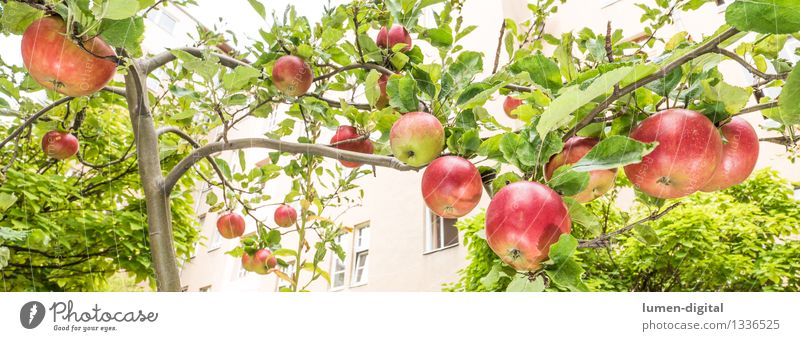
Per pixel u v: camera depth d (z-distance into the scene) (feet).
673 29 20.13
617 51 6.99
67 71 3.22
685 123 2.71
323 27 6.39
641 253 12.40
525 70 3.41
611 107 3.31
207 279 30.60
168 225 5.40
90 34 3.21
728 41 2.67
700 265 11.73
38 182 10.66
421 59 5.90
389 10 5.90
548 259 2.64
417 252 23.07
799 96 2.40
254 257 7.55
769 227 12.59
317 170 8.43
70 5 3.03
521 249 2.60
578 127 2.97
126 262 11.64
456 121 4.08
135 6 2.95
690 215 12.26
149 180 5.41
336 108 6.70
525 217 2.56
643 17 7.75
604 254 13.11
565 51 3.58
